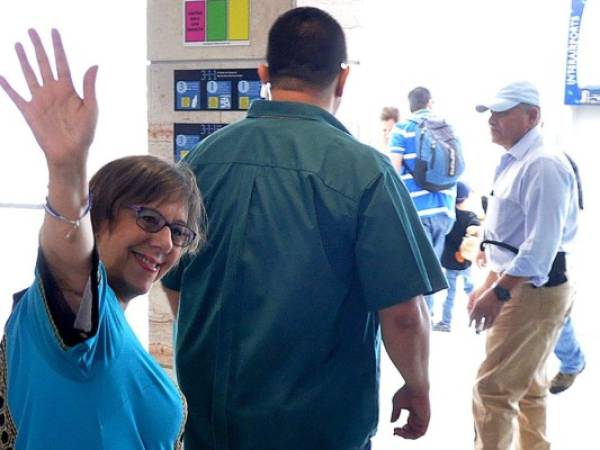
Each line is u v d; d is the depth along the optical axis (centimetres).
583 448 325
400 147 472
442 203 467
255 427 155
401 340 154
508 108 269
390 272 149
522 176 267
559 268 277
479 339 504
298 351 153
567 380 358
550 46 512
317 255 151
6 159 545
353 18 313
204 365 162
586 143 500
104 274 102
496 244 280
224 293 156
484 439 278
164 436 114
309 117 161
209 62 280
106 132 421
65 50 95
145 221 114
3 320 425
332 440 158
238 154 161
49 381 100
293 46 161
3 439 105
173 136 289
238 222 156
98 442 102
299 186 153
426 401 163
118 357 107
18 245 558
